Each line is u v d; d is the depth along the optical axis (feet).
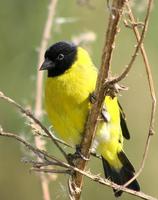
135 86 50.80
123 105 51.42
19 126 48.42
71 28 48.01
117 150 37.50
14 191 54.39
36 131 29.37
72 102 35.17
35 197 53.83
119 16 27.20
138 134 52.24
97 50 49.19
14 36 50.24
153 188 53.01
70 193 29.09
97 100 29.48
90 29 48.75
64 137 36.32
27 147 28.19
